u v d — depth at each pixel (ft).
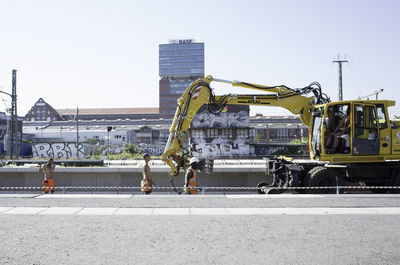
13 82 122.21
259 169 52.60
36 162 60.75
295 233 15.97
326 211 20.17
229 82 42.45
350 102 37.86
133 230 16.34
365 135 38.09
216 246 14.20
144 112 583.17
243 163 59.41
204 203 22.41
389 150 38.45
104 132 304.50
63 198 23.97
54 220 18.04
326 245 14.35
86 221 17.89
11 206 21.25
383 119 38.73
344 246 14.25
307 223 17.62
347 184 42.22
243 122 174.70
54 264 12.28
